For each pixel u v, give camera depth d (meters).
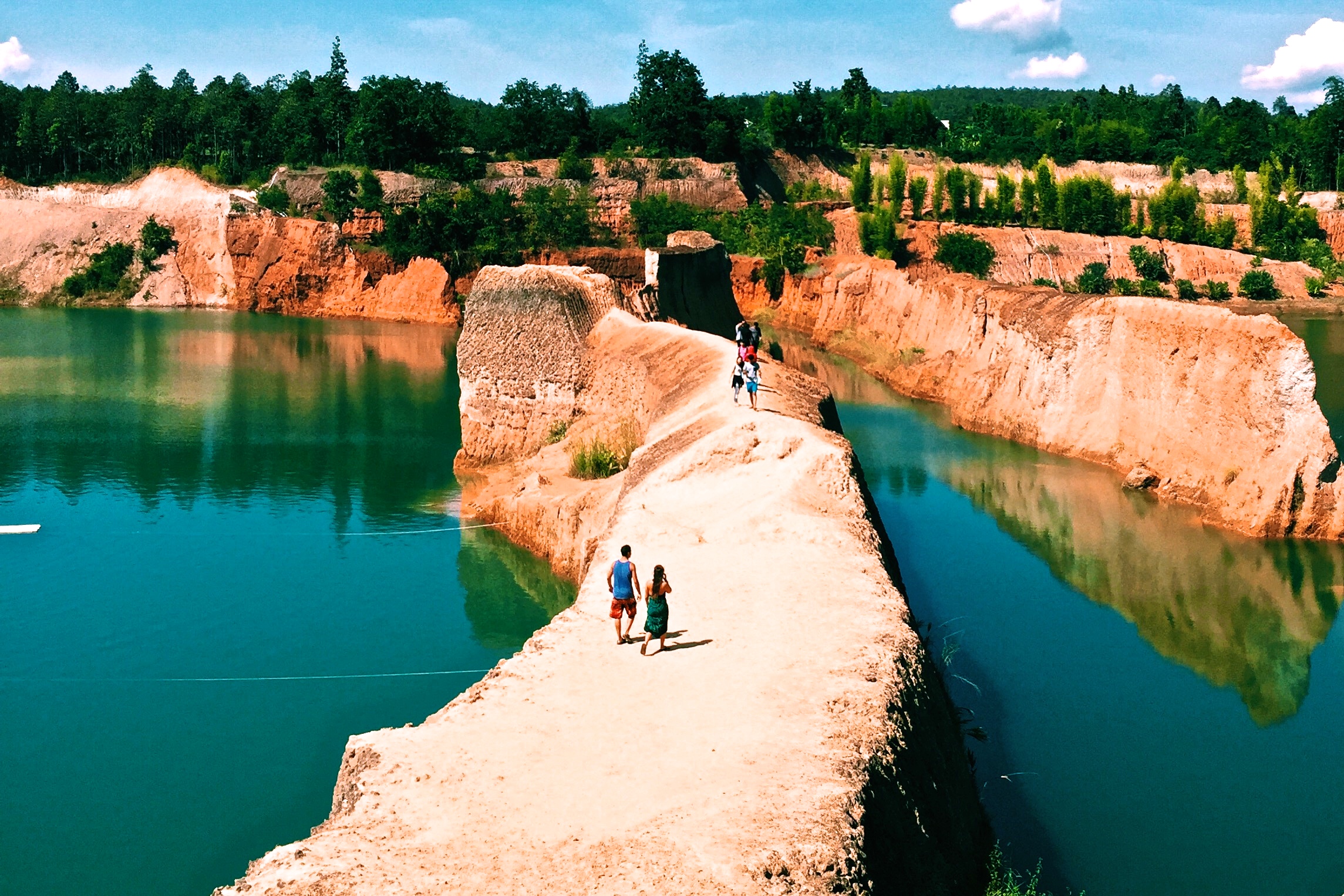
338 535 49.16
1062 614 40.34
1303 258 134.00
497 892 13.63
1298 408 48.53
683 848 14.30
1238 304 122.56
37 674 35.81
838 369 91.44
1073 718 32.34
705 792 15.87
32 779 29.47
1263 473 49.31
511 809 15.76
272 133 148.50
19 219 139.50
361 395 79.88
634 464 37.00
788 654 20.81
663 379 46.69
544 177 147.00
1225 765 29.81
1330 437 48.19
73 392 79.38
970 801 21.86
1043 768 29.41
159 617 40.38
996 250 129.25
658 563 26.36
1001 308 72.94
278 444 64.88
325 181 132.38
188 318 123.38
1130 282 127.12
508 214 130.12
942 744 21.08
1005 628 38.97
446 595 42.44
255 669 36.06
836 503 29.95
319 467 60.03
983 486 56.22
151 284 134.00
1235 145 164.62
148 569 45.25
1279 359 49.12
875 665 20.31
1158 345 57.22
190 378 85.94
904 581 43.41
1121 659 36.69
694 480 32.41
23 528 49.69
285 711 33.34
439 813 15.67
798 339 106.69
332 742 31.62
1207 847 25.80
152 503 53.84
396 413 73.69
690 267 82.38
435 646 37.91
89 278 133.50
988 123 191.88
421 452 63.28
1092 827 26.55
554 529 45.06
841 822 15.06
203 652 37.47
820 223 132.50
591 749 17.53
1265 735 31.55
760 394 39.03
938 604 41.19
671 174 150.75
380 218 130.88
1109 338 60.88
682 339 50.12
